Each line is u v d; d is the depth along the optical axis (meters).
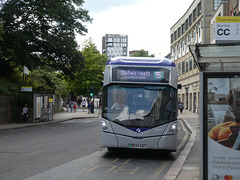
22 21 30.25
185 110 56.41
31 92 31.34
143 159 10.58
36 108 31.41
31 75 40.28
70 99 80.88
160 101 10.86
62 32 30.69
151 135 10.60
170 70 11.17
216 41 7.27
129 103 10.88
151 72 11.11
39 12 28.94
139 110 10.78
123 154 11.56
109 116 10.84
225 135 5.98
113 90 11.04
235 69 5.96
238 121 5.96
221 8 32.09
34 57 31.77
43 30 30.56
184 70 57.22
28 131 22.30
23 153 11.48
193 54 5.85
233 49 5.61
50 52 31.88
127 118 10.73
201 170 6.03
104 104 11.01
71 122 33.12
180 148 13.59
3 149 12.57
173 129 10.70
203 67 6.41
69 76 35.75
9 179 7.32
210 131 6.03
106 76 11.22
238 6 27.09
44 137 17.69
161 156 11.32
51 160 10.00
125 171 8.49
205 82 6.05
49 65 34.69
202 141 6.04
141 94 10.93
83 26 32.38
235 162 5.97
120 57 11.79
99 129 23.52
